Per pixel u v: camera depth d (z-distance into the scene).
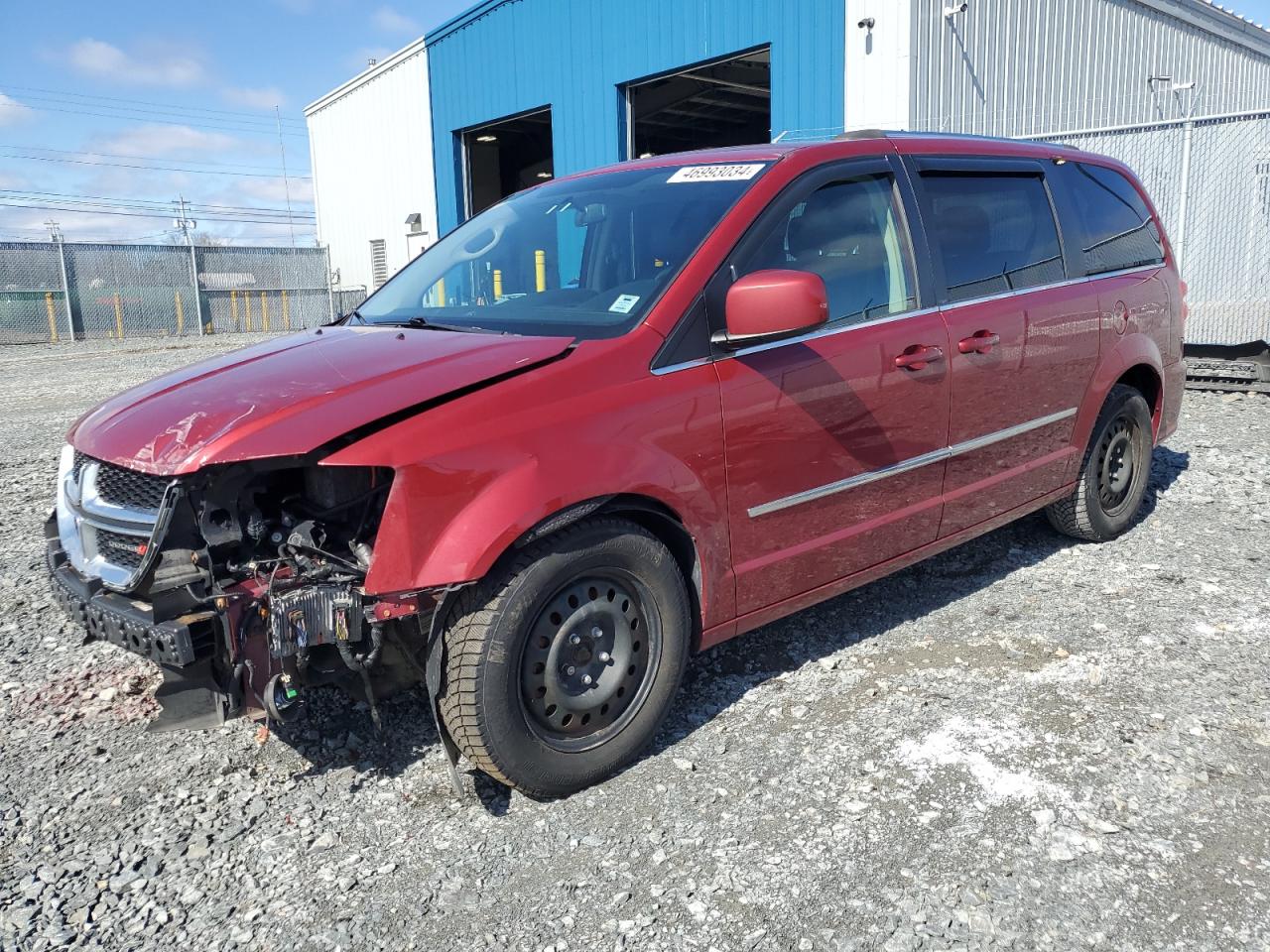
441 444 2.54
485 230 4.13
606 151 16.72
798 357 3.21
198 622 2.48
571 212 3.75
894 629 3.98
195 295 25.91
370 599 2.52
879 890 2.41
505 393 2.67
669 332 2.97
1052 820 2.66
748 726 3.25
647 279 3.15
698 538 3.00
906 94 12.22
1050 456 4.39
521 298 3.50
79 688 3.74
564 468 2.67
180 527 2.54
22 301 23.48
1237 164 11.38
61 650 4.12
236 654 2.49
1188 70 18.05
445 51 20.25
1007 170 4.24
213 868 2.61
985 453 3.99
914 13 12.11
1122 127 11.54
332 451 2.49
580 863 2.57
